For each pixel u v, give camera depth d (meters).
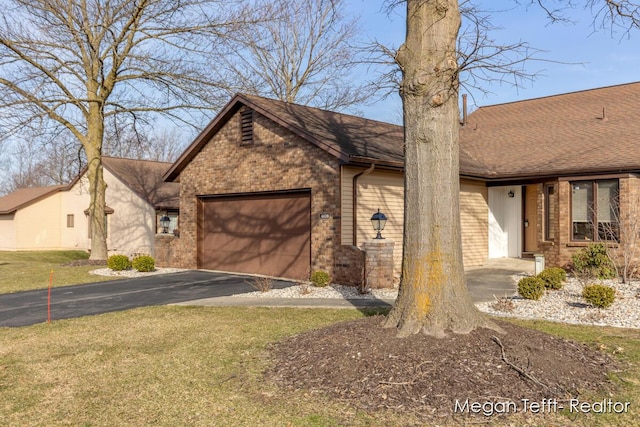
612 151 14.30
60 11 17.83
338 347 5.71
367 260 11.82
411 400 4.54
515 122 19.94
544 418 4.28
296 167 13.66
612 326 7.62
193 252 17.00
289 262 14.16
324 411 4.50
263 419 4.41
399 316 5.99
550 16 7.29
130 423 4.42
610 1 7.09
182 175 17.48
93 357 6.47
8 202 32.75
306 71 33.09
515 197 17.94
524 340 5.62
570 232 14.27
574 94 19.86
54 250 31.48
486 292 11.10
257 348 6.69
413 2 6.00
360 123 16.53
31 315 9.67
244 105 15.33
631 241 12.05
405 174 6.12
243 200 15.66
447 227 5.86
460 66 5.88
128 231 27.19
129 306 10.45
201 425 4.34
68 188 31.86
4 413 4.68
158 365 6.07
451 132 5.95
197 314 9.22
